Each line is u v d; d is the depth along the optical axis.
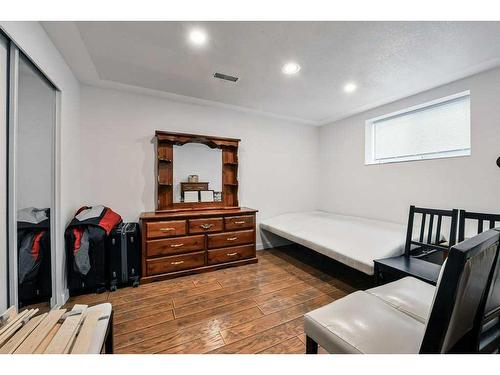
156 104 2.88
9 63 1.25
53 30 1.61
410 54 1.92
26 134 1.73
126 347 1.43
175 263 2.52
